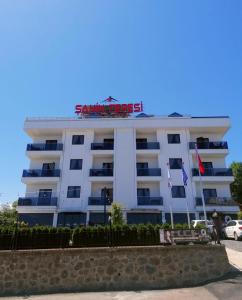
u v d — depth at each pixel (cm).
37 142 3850
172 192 3369
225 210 3234
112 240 1307
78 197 3391
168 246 1191
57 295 1069
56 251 1184
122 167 3475
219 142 3612
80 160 3581
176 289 1076
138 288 1122
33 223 3309
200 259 1174
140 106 3941
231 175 3391
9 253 1184
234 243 1948
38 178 3459
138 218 3262
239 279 1091
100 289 1127
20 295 1097
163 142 3619
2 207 4416
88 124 3697
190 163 3484
